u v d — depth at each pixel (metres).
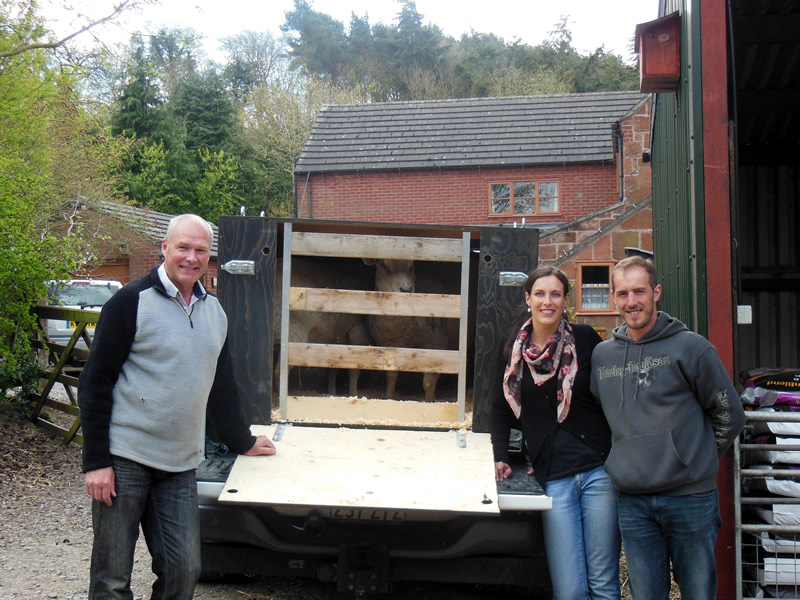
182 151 33.78
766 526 4.00
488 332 4.21
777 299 8.11
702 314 4.27
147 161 31.45
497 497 3.43
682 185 4.95
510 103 21.00
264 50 52.25
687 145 4.65
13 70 9.79
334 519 3.73
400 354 4.30
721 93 4.29
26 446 7.91
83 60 9.95
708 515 3.22
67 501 6.29
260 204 36.75
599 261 14.30
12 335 8.51
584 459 3.54
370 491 3.46
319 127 20.69
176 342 3.19
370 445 3.94
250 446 3.75
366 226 4.32
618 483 3.30
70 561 4.84
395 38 51.19
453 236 4.54
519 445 4.10
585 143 18.86
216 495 3.54
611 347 3.49
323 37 52.97
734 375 4.22
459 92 46.44
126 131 32.62
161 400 3.15
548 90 43.16
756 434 4.29
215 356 3.37
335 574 3.83
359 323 5.38
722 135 4.28
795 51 6.31
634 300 3.32
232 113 38.19
